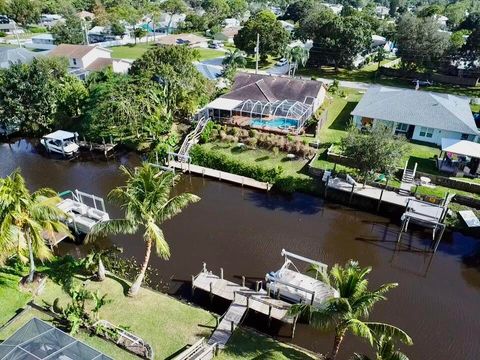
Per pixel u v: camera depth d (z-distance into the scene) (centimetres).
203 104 5672
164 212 2316
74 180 4222
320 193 3941
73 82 5669
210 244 3177
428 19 7681
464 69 7681
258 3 18888
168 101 5303
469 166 4050
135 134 5016
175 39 10938
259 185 4081
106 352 2066
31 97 5172
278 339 2303
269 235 3325
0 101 5144
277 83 5784
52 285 2534
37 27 12950
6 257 2300
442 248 3244
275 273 2617
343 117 5644
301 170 4219
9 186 2188
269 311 2334
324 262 3019
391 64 8844
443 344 2328
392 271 2961
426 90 7075
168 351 2105
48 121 5322
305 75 8038
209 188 4106
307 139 4822
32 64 5362
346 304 1764
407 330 2416
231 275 2823
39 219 2312
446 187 3884
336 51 8038
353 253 3145
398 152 3509
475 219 3431
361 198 3747
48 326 1997
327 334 2355
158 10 14738
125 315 2341
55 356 1819
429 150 4659
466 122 4769
